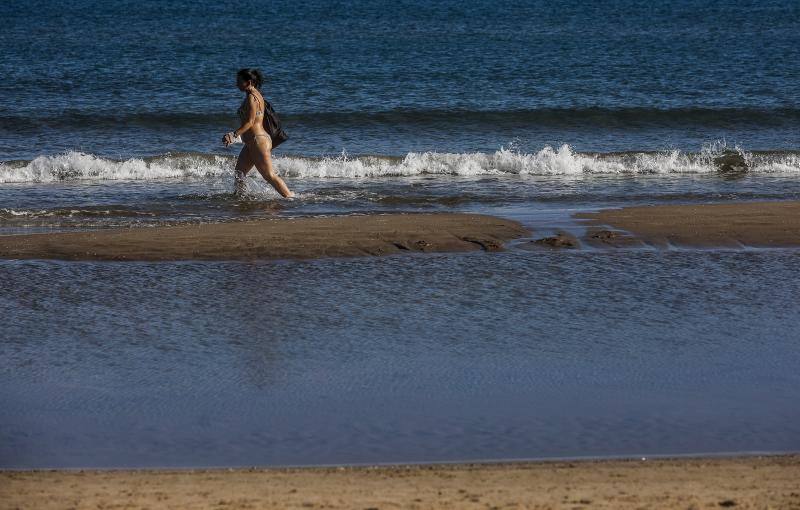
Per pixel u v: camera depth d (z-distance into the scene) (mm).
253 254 26844
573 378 17703
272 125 36156
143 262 26109
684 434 15266
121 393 17047
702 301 22688
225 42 99062
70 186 39188
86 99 62969
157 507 11633
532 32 110562
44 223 31812
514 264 25984
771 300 22828
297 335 20188
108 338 20016
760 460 13969
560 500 11875
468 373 17953
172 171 42062
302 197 36219
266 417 16000
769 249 27812
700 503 11719
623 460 14070
